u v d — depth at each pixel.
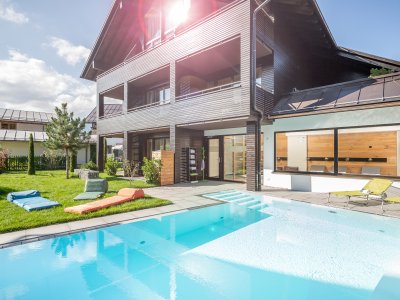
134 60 15.02
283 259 4.62
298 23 12.08
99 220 6.07
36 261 4.46
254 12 9.12
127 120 15.53
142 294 3.61
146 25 16.55
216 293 3.62
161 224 6.50
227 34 9.97
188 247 5.20
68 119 14.52
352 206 7.59
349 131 9.48
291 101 10.54
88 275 4.09
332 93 9.66
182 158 12.93
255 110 9.32
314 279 3.95
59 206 7.12
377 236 5.54
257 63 11.56
